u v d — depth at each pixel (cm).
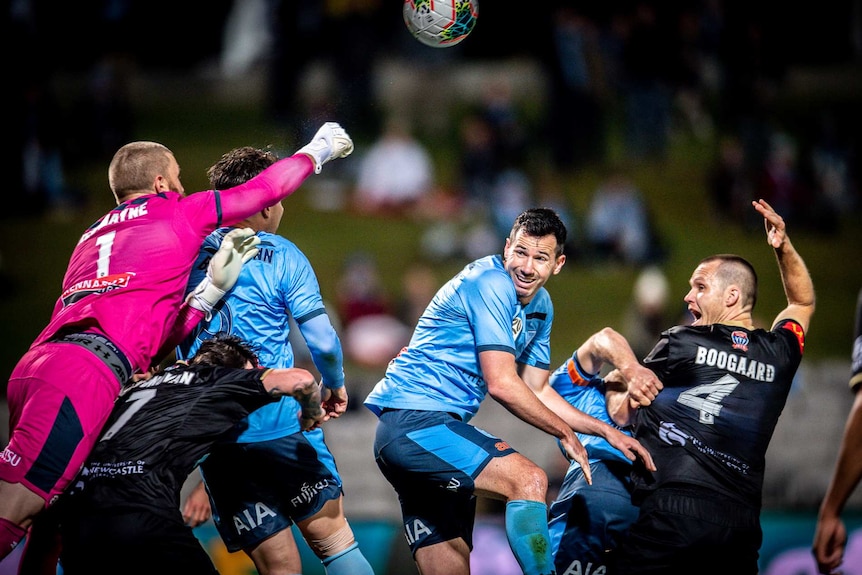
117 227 1356
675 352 1395
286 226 4894
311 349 1406
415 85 6038
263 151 1508
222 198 1358
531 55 6512
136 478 1245
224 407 1287
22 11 4862
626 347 1446
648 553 1332
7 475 1227
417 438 1402
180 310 1369
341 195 5222
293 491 1411
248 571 2294
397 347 3769
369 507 2780
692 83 5706
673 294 4456
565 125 5356
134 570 1223
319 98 5353
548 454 2980
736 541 1338
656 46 5547
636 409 1448
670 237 4972
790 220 5194
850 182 5575
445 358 1434
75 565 1240
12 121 4784
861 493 2720
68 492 1259
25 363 1293
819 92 6462
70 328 1307
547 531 1305
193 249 1354
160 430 1266
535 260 1404
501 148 5122
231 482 1410
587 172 5416
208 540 2309
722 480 1348
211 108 6038
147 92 6288
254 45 6488
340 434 2947
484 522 2373
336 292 4259
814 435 3094
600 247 4741
